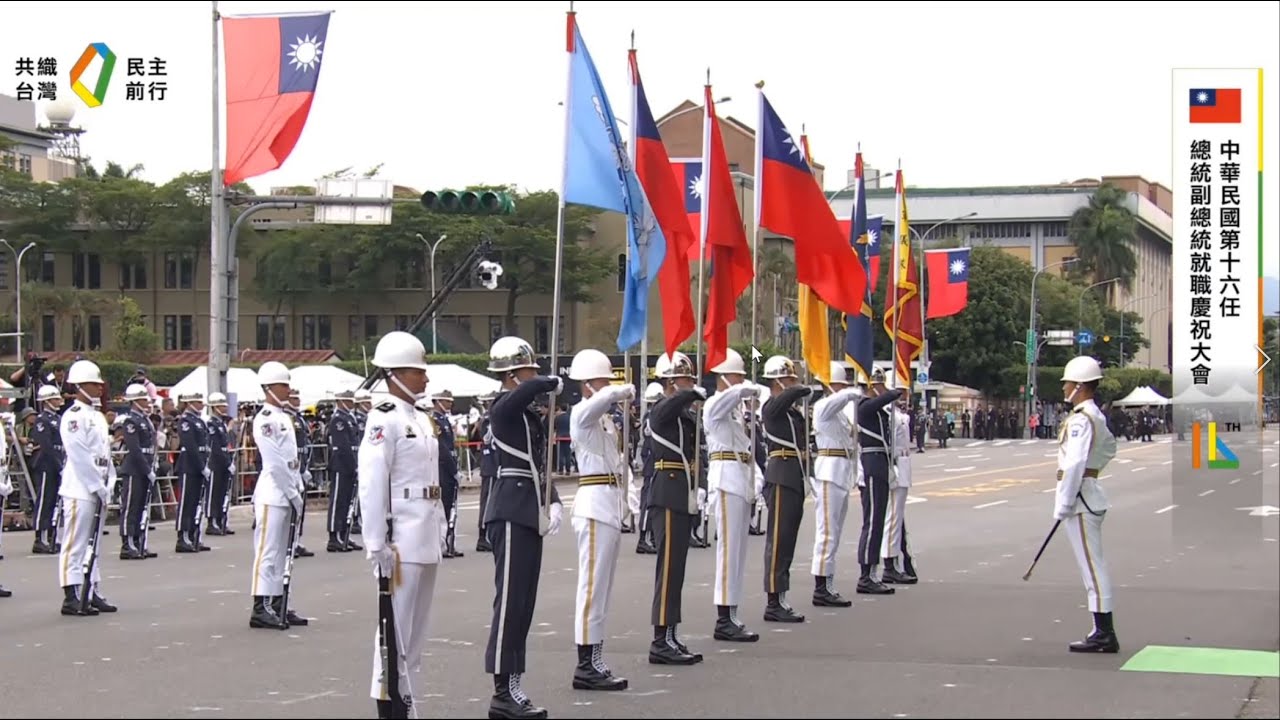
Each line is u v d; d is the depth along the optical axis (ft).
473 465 128.98
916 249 238.27
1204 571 60.70
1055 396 274.57
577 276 227.81
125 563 64.75
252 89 84.89
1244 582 56.75
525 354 33.60
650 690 34.27
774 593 45.42
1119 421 273.33
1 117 222.28
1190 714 31.07
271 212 238.07
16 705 32.94
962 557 65.87
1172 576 58.80
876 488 52.75
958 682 34.91
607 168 42.86
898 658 38.63
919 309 61.62
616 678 35.55
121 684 35.45
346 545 69.97
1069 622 45.32
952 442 244.22
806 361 50.57
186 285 241.55
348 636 43.14
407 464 30.40
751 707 32.09
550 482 33.04
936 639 41.93
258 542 44.86
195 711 32.07
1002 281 269.44
